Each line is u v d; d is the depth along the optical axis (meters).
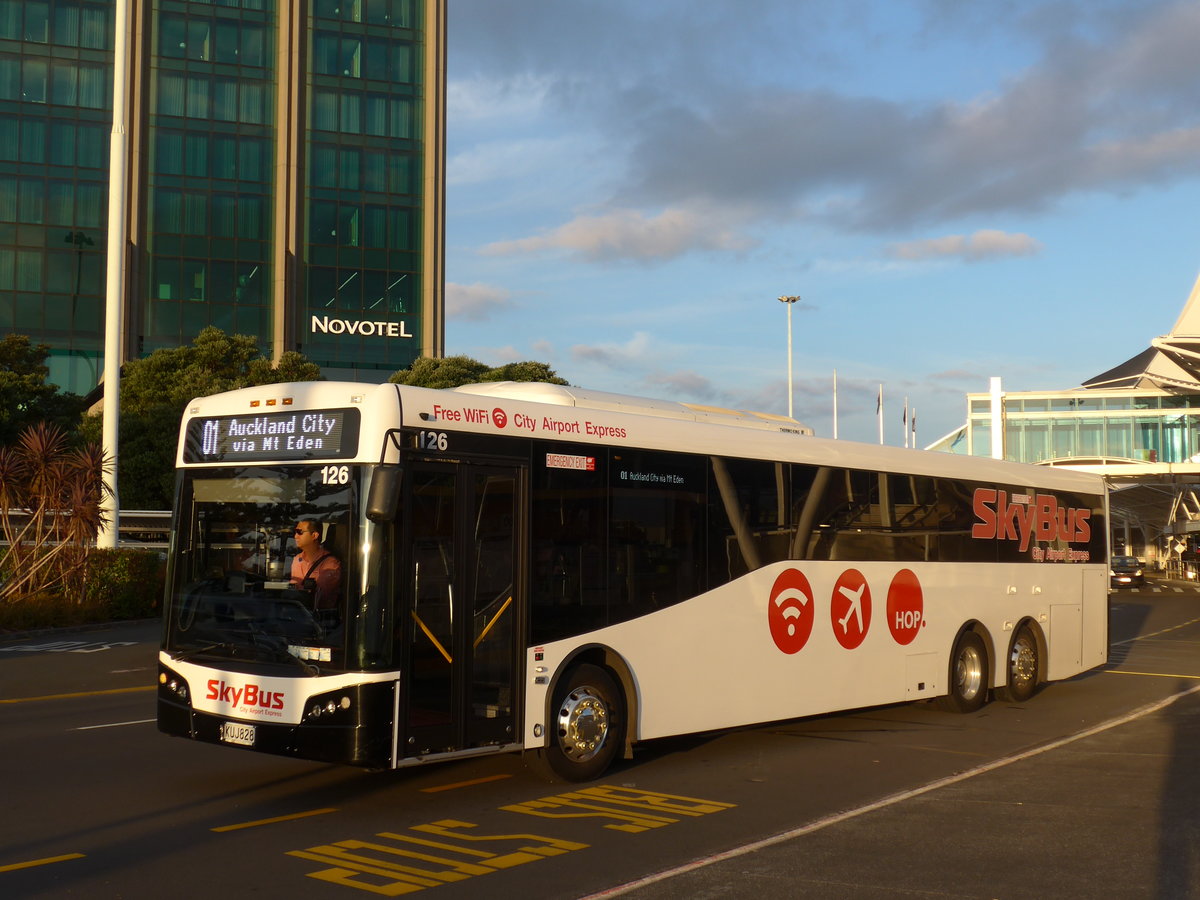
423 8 68.88
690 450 10.80
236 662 8.68
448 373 52.50
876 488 12.99
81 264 62.41
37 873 6.87
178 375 50.28
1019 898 6.50
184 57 64.44
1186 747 11.88
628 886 6.66
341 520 8.44
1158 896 6.55
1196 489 79.44
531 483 9.38
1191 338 65.19
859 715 14.26
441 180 68.62
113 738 11.80
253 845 7.57
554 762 9.48
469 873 6.93
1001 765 10.80
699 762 10.94
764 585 11.37
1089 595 16.86
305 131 66.19
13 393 42.88
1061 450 76.38
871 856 7.39
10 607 25.52
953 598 14.03
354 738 8.08
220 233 64.56
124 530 44.25
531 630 9.25
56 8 62.50
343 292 66.44
